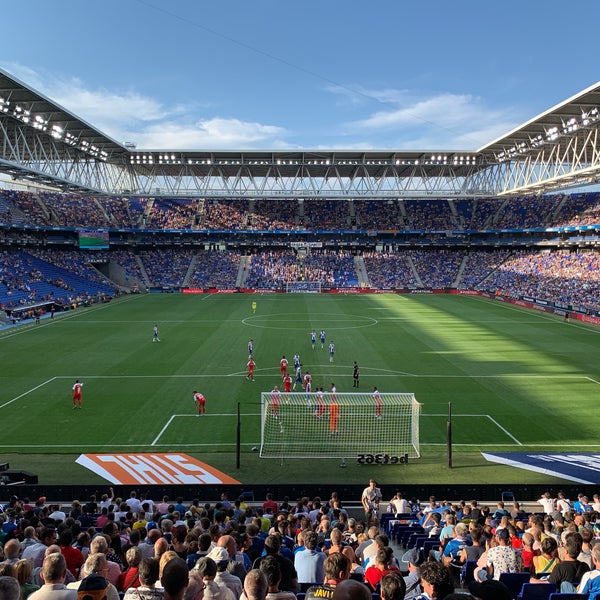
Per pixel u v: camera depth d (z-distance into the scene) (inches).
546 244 4077.3
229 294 3887.8
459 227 4431.6
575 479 903.1
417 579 300.8
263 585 200.2
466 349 1952.5
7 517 600.1
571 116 2701.8
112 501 717.3
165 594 209.2
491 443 1080.2
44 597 239.3
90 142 3336.6
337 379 1546.5
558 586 347.3
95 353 1868.8
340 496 812.0
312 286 4065.0
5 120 2578.7
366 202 4729.3
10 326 2412.6
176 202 4660.4
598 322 2522.1
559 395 1391.5
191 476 926.4
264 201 4717.0
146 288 3993.6
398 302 3395.7
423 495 815.7
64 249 4015.8
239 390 1435.8
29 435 1111.6
